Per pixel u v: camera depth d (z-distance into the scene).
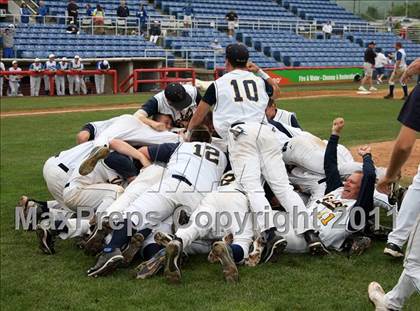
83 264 5.39
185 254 5.24
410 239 3.82
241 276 4.97
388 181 3.97
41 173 9.70
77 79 25.67
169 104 6.39
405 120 3.66
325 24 38.31
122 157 5.84
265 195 5.59
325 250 5.30
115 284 4.88
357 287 4.73
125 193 5.44
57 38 27.95
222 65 30.09
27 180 9.17
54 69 25.14
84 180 5.77
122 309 4.41
